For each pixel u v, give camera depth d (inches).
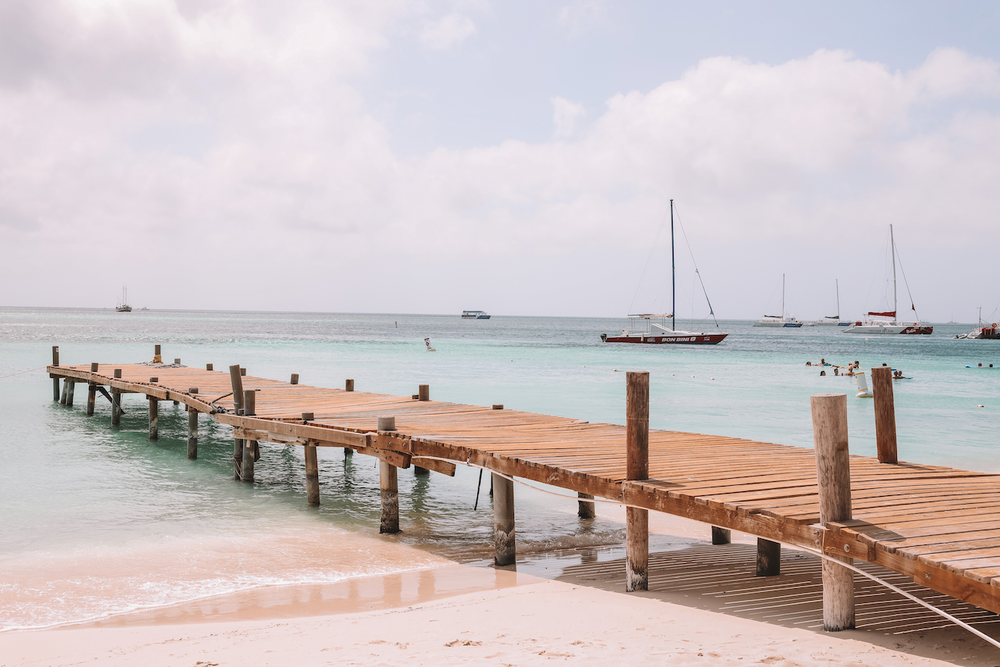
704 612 244.1
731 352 2576.3
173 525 410.3
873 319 5152.6
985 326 4387.3
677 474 296.0
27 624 260.4
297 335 3575.3
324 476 561.3
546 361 1956.2
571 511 458.9
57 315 7396.7
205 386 724.7
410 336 3887.8
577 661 189.8
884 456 333.4
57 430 765.9
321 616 262.7
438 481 548.4
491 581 311.0
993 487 274.1
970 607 233.9
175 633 244.5
